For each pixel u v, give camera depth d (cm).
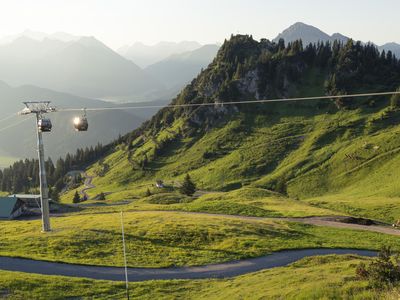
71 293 4238
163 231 7075
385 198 13938
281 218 9625
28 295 4050
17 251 5881
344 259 5556
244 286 4316
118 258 5741
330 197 16275
